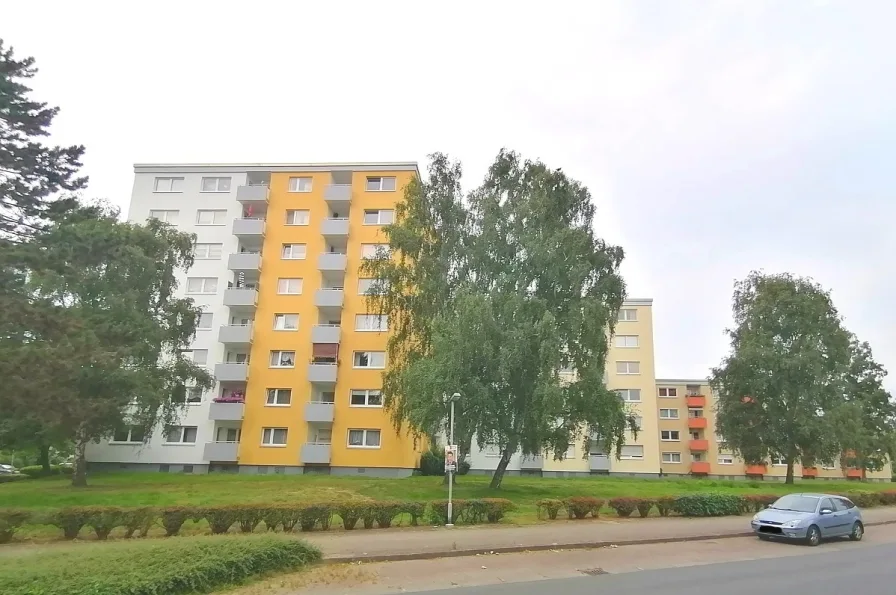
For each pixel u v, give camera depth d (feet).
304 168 149.07
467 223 100.17
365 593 31.94
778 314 142.20
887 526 73.97
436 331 88.38
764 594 31.86
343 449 128.77
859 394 169.07
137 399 95.66
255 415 132.46
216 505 54.13
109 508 51.44
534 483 110.01
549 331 83.46
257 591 31.60
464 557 44.14
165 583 28.35
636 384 195.52
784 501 61.36
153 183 151.64
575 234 92.07
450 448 62.80
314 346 135.74
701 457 226.99
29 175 72.33
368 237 142.51
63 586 25.66
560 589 32.99
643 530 59.26
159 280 106.63
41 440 95.45
